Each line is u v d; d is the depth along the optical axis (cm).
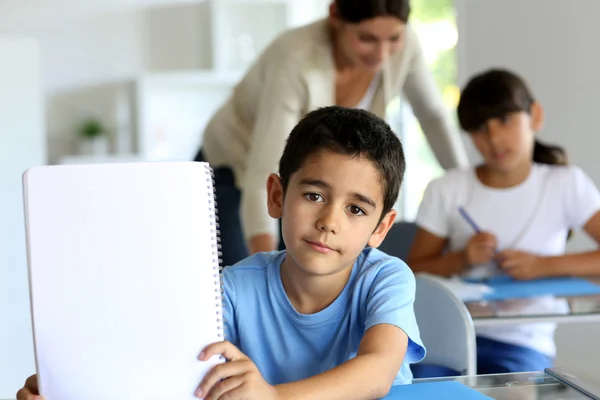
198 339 75
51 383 73
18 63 282
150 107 526
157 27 527
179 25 529
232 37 534
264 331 105
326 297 102
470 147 342
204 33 532
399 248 203
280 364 104
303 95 180
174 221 75
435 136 229
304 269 92
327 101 183
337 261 92
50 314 73
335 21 178
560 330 271
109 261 74
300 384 81
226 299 105
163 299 75
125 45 522
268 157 178
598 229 191
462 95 193
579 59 284
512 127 186
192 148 532
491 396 86
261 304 105
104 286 74
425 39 471
